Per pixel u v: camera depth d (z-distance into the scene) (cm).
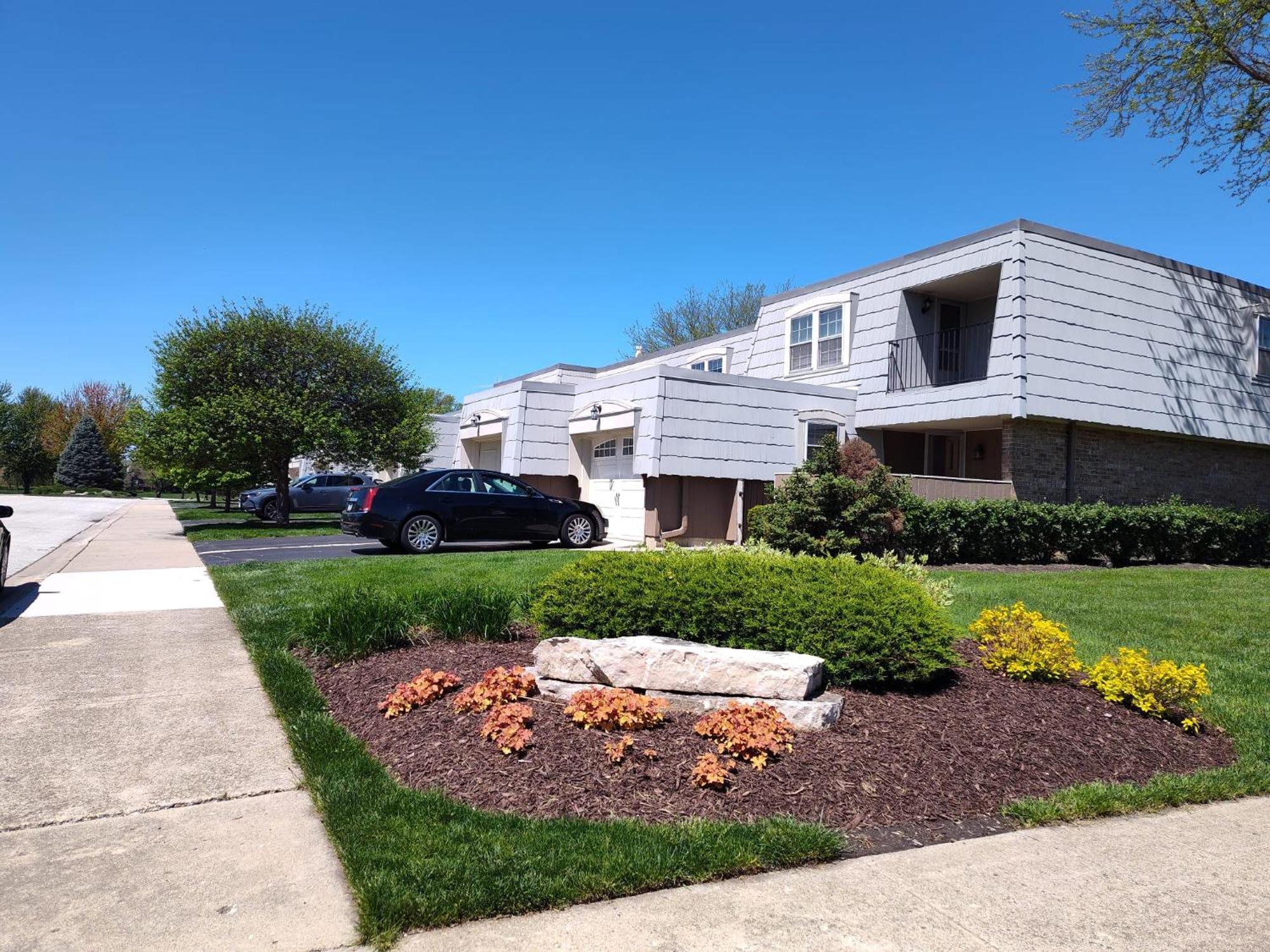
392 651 611
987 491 1497
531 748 412
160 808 378
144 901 295
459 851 322
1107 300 1576
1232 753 482
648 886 308
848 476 1100
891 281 1738
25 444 5294
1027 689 532
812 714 446
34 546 1589
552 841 332
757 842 336
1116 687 520
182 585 1038
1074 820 386
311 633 636
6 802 381
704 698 472
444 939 273
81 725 488
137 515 2795
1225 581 1103
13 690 557
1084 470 1630
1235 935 286
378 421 2116
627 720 428
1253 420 1783
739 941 275
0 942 268
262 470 2016
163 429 1909
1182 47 1382
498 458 2203
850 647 495
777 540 1088
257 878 313
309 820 366
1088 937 283
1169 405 1645
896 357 1711
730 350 2273
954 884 319
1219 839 369
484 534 1416
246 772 421
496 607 648
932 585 725
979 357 1827
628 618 534
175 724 493
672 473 1554
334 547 1558
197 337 1938
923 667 496
